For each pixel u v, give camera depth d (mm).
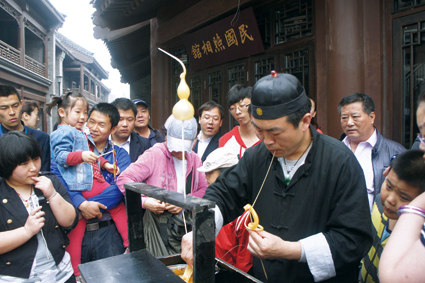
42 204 1551
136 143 2605
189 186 1914
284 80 1007
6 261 1424
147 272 1021
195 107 5465
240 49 4168
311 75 3389
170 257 1294
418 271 681
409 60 2594
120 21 5816
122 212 2045
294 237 1121
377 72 2703
